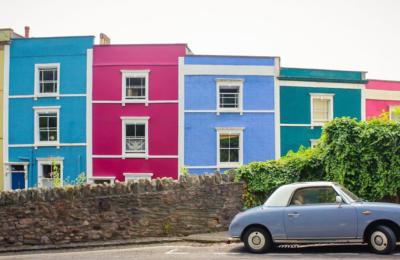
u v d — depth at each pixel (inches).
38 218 568.4
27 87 1112.2
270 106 1092.5
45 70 1117.7
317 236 426.3
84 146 1087.0
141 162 1080.2
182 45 1089.4
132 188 571.2
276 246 474.0
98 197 569.6
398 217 409.1
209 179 585.3
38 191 573.0
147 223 566.3
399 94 1272.1
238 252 445.4
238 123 1085.1
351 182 577.3
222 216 584.4
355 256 397.7
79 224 566.3
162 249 488.7
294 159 606.5
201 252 454.0
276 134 1087.6
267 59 1096.8
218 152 1074.7
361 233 416.2
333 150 588.4
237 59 1092.5
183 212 572.4
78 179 1021.8
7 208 570.3
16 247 557.6
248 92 1090.7
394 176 567.5
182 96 1080.2
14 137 1108.5
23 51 1117.7
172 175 1073.5
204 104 1083.3
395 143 571.5
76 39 1106.7
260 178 599.2
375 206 417.4
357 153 577.0
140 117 1083.3
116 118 1090.1
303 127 1103.6
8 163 1100.5
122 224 565.6
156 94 1088.8
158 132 1082.7
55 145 1093.8
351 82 1136.2
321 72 1125.1
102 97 1093.1
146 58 1095.0
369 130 574.6
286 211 434.3
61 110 1100.5
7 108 1114.1
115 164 1082.1
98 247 538.0
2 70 1120.8
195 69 1085.1
